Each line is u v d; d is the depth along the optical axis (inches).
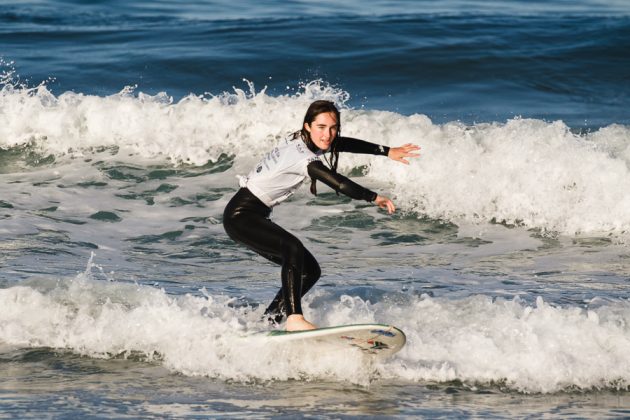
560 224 1384.1
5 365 840.3
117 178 1587.1
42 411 727.7
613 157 1501.0
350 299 950.4
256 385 792.3
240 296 1012.5
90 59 2388.0
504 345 830.5
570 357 810.8
